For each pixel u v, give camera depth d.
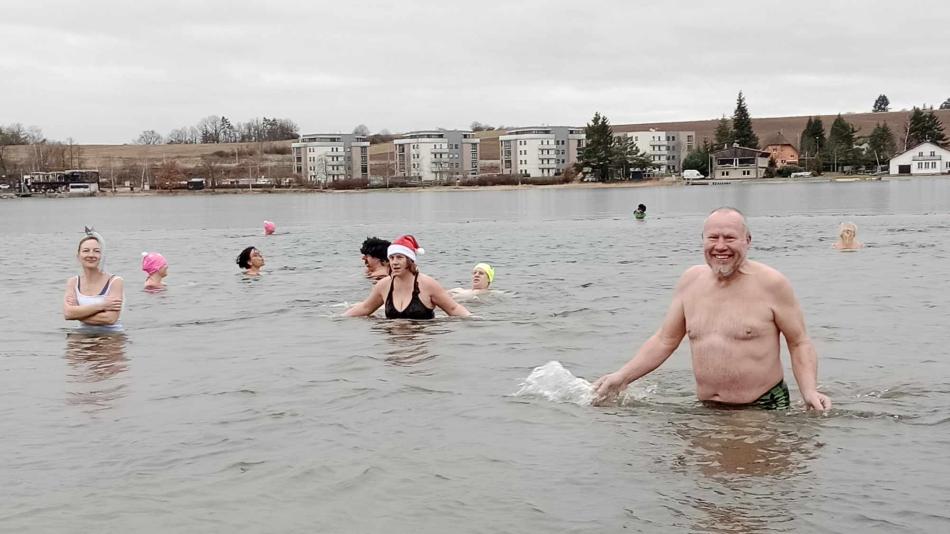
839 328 11.52
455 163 193.12
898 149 191.12
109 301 12.41
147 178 175.50
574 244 29.34
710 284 7.86
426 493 5.62
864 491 5.48
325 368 9.55
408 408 7.73
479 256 25.00
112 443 6.80
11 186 156.88
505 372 9.22
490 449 6.50
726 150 159.75
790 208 54.94
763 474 5.84
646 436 6.77
